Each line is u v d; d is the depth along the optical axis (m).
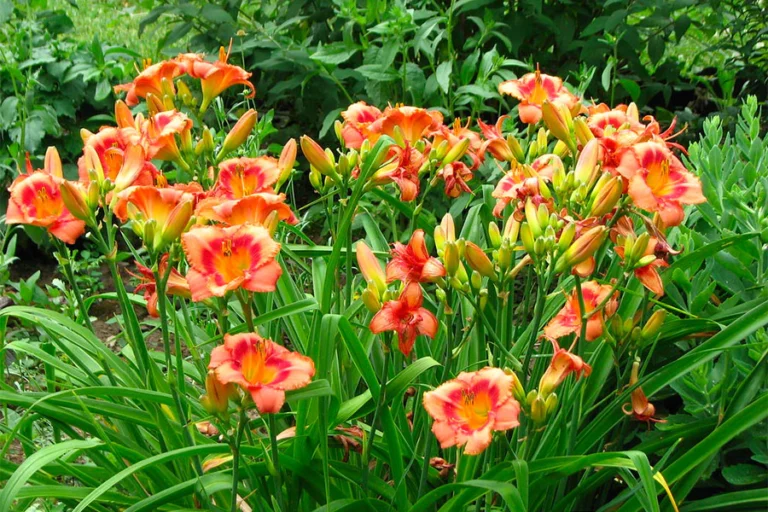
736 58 4.61
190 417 2.66
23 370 3.34
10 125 4.14
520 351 2.76
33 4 4.74
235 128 2.71
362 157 2.70
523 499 2.34
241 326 2.52
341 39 4.69
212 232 2.36
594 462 2.39
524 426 2.64
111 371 2.76
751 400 2.60
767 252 2.87
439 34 4.27
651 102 5.20
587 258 2.45
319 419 2.43
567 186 2.56
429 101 4.16
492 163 3.66
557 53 4.72
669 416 2.77
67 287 4.20
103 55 4.36
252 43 4.34
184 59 2.85
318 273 2.90
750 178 3.02
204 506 2.56
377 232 3.09
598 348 2.68
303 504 2.64
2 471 2.53
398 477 2.53
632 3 4.24
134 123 2.73
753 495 2.58
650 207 2.47
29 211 2.46
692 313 2.79
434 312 3.01
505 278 2.51
